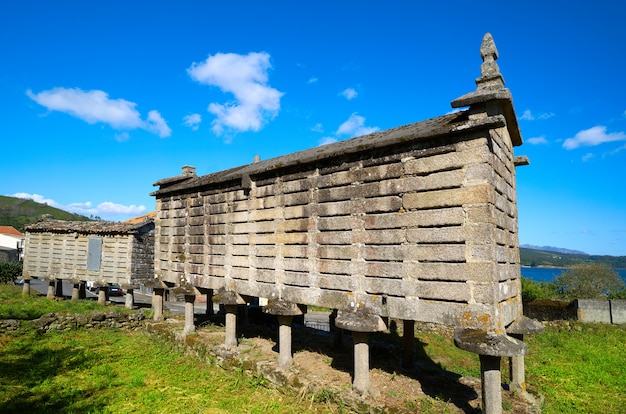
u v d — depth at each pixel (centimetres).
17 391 1023
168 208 1656
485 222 715
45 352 1380
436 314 763
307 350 1288
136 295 3538
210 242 1403
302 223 1052
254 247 1209
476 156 737
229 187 1328
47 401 970
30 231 2373
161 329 1625
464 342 689
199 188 1477
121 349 1498
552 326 1880
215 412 950
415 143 823
